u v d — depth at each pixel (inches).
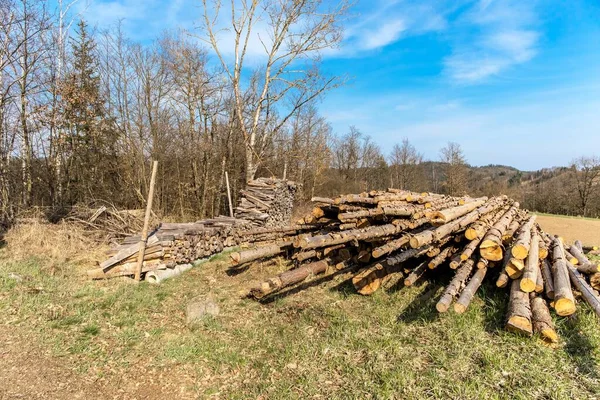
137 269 256.8
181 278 274.5
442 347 150.3
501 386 123.5
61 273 260.4
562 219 919.0
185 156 695.1
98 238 354.9
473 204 281.0
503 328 163.6
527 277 173.2
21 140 492.7
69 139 576.7
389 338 160.2
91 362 149.3
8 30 430.6
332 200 275.7
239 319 194.1
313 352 152.6
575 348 145.6
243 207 499.5
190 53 663.1
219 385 134.8
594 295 169.9
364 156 1790.1
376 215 231.8
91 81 652.1
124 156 679.1
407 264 240.1
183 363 149.8
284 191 583.8
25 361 147.2
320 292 229.1
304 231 312.3
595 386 121.2
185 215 651.5
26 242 313.0
